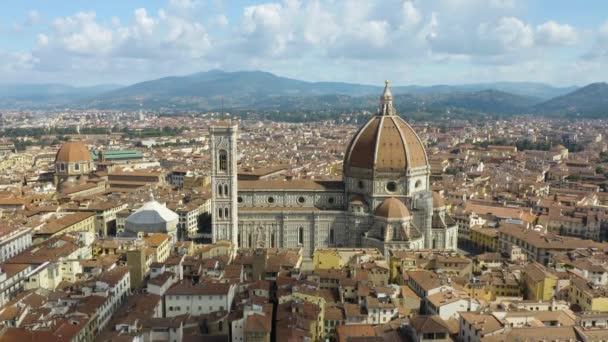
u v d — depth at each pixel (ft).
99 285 602.85
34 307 552.41
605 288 611.47
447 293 585.22
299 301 554.05
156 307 564.71
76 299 572.10
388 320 554.46
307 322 508.94
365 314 556.10
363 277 655.76
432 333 483.10
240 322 516.73
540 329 472.03
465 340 497.46
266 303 556.10
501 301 584.81
